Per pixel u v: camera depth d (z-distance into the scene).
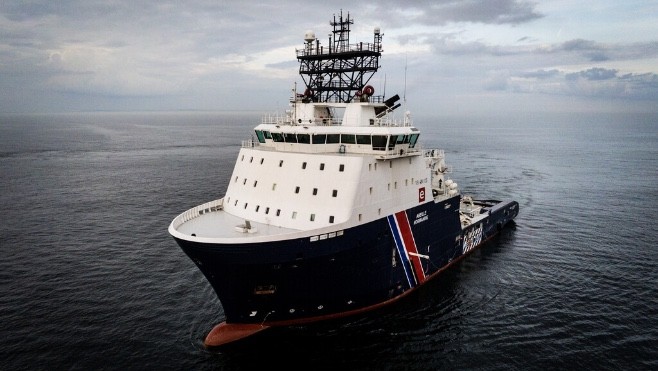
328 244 28.92
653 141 189.12
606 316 33.91
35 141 187.12
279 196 32.62
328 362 28.45
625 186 87.25
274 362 28.30
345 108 36.00
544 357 28.83
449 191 43.44
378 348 29.95
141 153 145.88
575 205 71.19
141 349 29.47
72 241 51.09
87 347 29.59
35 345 29.72
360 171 30.80
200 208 34.44
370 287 33.19
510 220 61.03
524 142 188.62
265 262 27.39
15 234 53.72
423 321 33.34
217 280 28.70
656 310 34.72
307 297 30.58
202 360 28.39
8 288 38.34
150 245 49.72
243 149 36.94
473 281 40.75
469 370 27.69
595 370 27.41
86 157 133.12
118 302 36.00
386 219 33.25
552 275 41.91
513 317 34.00
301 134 33.75
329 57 37.91
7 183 88.31
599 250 48.78
